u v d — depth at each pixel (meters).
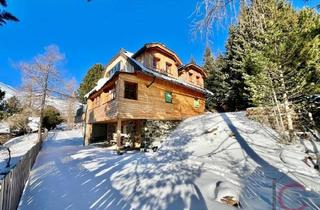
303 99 9.74
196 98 17.73
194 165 7.42
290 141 8.30
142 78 13.15
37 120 33.34
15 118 25.16
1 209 3.41
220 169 6.64
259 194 4.63
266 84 9.95
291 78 9.45
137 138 13.35
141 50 14.98
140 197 4.92
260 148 7.91
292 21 9.30
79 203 4.72
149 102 13.27
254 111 11.73
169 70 16.56
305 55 9.09
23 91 23.23
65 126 40.31
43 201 4.95
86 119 19.70
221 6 3.12
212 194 4.82
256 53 10.08
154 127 13.06
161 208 4.31
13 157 13.85
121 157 10.10
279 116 9.65
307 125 9.28
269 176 5.57
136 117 12.36
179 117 15.32
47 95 24.03
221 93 22.44
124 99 11.98
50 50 24.12
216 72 23.14
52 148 16.72
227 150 8.38
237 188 5.03
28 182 6.75
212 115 14.85
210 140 10.10
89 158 10.46
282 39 9.35
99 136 19.39
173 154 9.38
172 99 15.09
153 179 6.20
